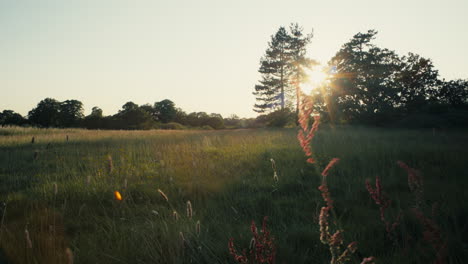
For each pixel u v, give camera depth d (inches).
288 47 1865.2
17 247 135.4
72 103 2886.3
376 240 141.6
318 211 181.8
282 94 1868.8
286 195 223.0
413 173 85.0
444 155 319.3
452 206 165.3
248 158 363.3
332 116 1403.8
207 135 751.1
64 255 130.0
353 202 198.2
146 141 577.0
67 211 194.2
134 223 170.2
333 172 277.7
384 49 1716.3
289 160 333.7
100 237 154.8
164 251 137.0
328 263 121.6
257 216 183.5
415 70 1679.4
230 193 229.5
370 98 1555.1
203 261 128.8
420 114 1101.7
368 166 285.6
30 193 231.5
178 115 3688.5
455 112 1054.4
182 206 202.2
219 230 159.8
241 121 4264.3
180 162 350.9
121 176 281.4
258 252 91.2
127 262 129.3
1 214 187.0
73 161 362.6
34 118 2687.0
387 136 600.7
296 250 137.9
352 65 1631.4
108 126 2615.7
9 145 525.3
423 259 119.7
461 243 123.7
